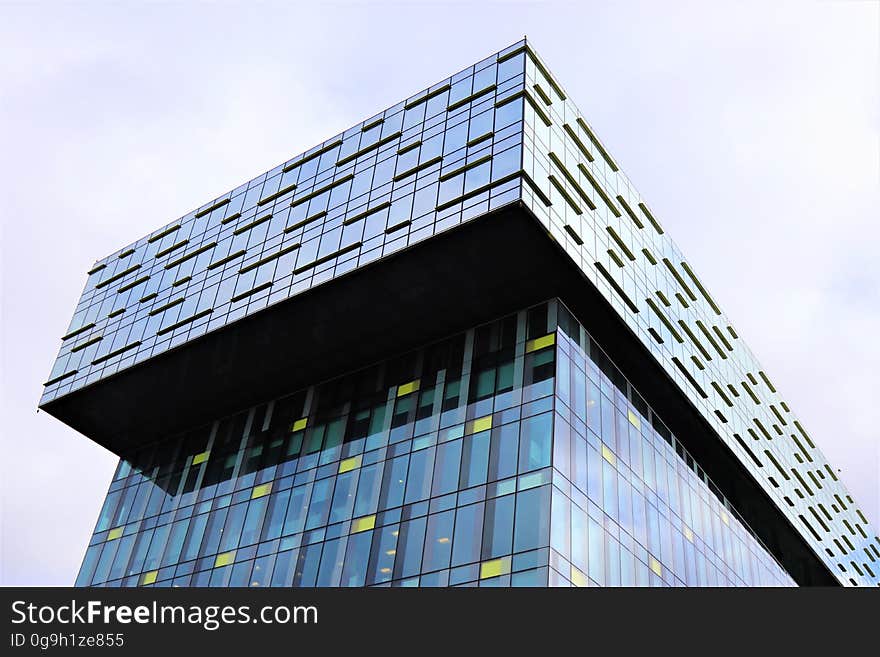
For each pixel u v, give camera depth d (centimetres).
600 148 5891
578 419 4784
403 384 5441
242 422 6228
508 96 5266
